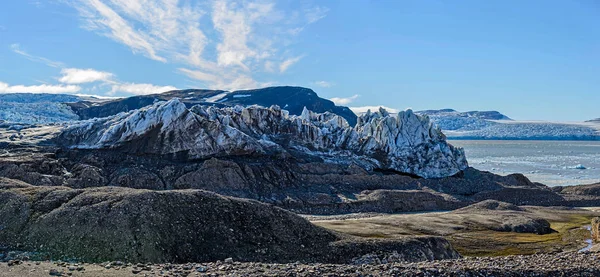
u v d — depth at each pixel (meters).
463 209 110.94
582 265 40.09
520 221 90.25
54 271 29.42
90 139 126.75
